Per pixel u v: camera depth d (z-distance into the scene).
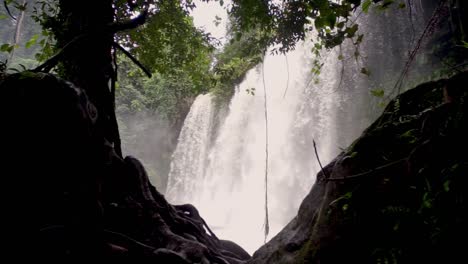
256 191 20.50
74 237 2.40
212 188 23.95
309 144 17.81
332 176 2.36
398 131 2.18
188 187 26.39
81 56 3.56
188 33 7.39
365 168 2.17
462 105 1.78
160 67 7.66
